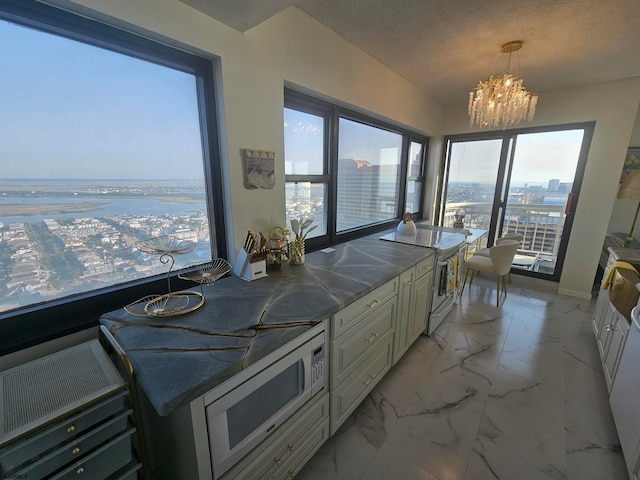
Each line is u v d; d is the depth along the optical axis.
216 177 1.48
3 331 0.95
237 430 0.95
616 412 1.48
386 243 2.50
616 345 1.73
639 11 1.61
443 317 2.61
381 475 1.29
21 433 0.68
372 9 1.65
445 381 1.89
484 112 2.36
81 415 0.77
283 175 1.74
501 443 1.44
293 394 1.17
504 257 2.88
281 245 1.70
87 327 1.10
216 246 1.57
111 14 0.97
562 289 3.35
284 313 1.16
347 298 1.31
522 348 2.26
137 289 1.26
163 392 0.73
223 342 0.95
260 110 1.54
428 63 2.42
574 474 1.29
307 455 1.26
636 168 3.12
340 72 2.02
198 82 1.38
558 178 3.34
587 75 2.65
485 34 1.92
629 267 1.82
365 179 2.87
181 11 1.15
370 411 1.65
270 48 1.54
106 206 1.16
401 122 2.88
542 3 1.56
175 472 0.99
